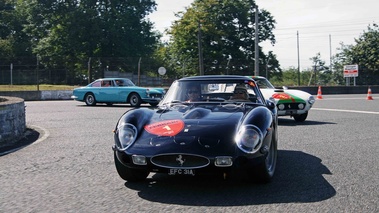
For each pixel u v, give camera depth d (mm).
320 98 22734
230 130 4172
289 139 7887
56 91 24609
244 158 3953
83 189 4371
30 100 23812
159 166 3982
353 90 31219
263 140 4102
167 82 30359
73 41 43719
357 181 4602
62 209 3697
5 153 6621
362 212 3512
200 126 4250
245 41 48750
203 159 3912
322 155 6230
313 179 4715
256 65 28422
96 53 45281
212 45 47406
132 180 4625
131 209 3666
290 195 4051
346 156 6133
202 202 3850
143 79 30906
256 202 3826
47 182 4695
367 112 13594
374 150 6637
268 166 4520
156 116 4688
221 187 4379
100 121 11359
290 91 11328
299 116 11070
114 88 18234
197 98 5367
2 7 55125
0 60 47438
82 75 33719
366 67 47219
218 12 48031
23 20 53844
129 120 4422
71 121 11383
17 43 51531
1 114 7535
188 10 46938
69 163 5758
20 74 31047
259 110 4500
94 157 6199
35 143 7629
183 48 46750
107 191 4281
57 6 45062
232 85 5461
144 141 4160
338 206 3680
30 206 3797
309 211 3547
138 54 46000
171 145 4016
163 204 3805
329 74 53031
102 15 45156
